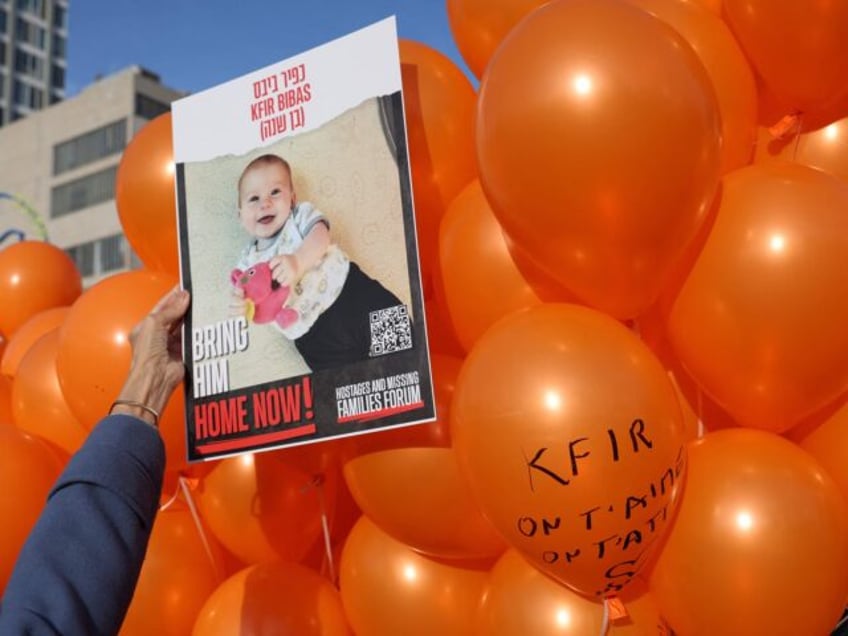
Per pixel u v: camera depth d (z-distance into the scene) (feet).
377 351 5.70
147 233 7.52
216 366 6.14
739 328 5.57
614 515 5.12
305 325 5.93
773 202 5.64
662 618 5.90
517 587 5.87
